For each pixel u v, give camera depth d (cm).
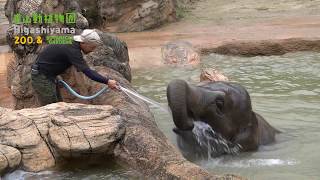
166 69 1323
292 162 674
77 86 920
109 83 782
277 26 1720
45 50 827
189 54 1408
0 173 594
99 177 606
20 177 605
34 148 623
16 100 981
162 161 577
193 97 621
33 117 655
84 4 1972
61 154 628
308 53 1438
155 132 675
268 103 975
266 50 1449
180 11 2111
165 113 901
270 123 852
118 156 630
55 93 839
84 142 621
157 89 1116
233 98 681
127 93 826
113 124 644
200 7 2239
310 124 846
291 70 1253
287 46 1449
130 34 1861
